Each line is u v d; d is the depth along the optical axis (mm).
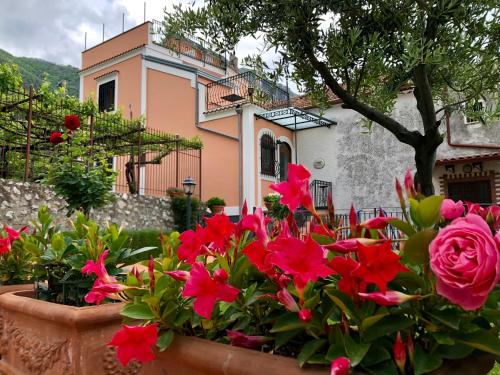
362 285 962
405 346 954
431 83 3557
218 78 16438
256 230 1181
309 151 15883
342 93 3209
